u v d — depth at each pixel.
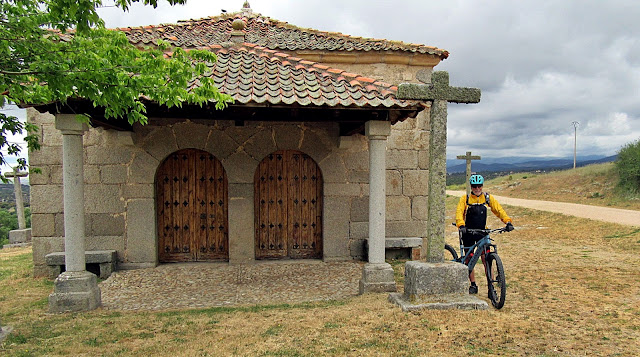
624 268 7.52
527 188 28.22
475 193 5.54
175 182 8.59
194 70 4.51
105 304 6.27
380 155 6.31
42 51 3.81
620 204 19.09
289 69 6.82
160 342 4.31
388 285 6.23
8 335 4.64
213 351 3.98
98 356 3.96
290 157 8.90
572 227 13.32
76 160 5.82
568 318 4.66
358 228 8.84
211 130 8.34
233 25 8.18
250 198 8.46
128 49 4.26
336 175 8.74
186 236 8.63
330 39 9.87
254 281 7.46
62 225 8.07
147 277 7.62
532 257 8.87
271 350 3.96
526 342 3.99
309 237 8.98
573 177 27.08
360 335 4.24
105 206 8.13
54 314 5.59
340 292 6.78
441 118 5.15
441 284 5.08
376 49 8.88
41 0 3.77
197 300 6.47
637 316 4.74
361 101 5.77
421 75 9.34
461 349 3.84
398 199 9.13
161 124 8.19
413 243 8.88
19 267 9.46
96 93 3.96
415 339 4.08
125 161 8.13
